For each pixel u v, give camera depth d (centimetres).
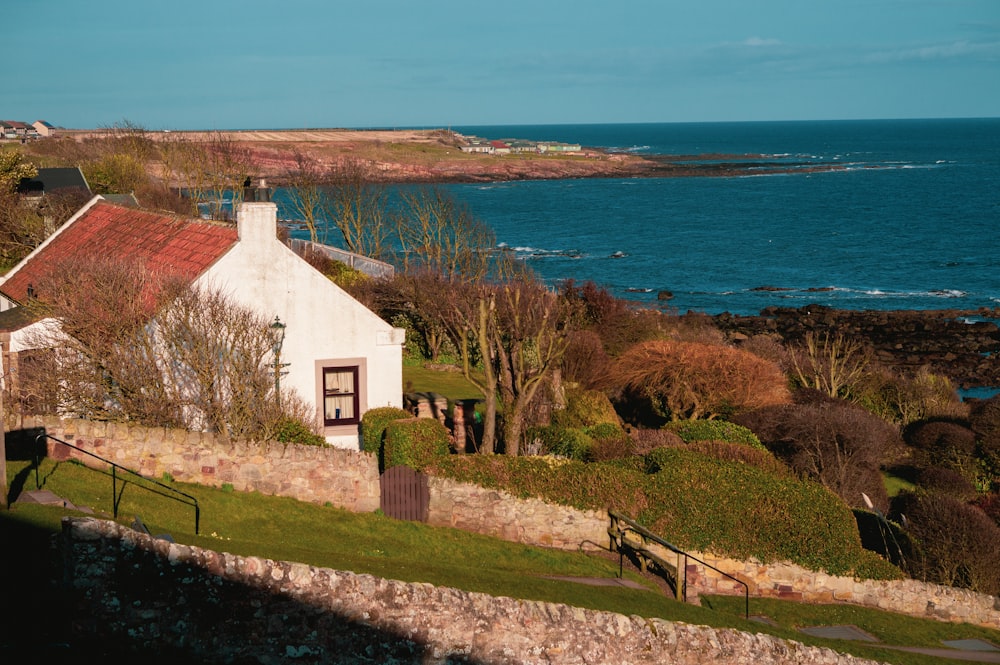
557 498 2678
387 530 2477
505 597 1667
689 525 2655
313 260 5897
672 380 4441
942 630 2659
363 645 1540
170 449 2473
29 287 3681
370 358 3488
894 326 9050
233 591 1463
